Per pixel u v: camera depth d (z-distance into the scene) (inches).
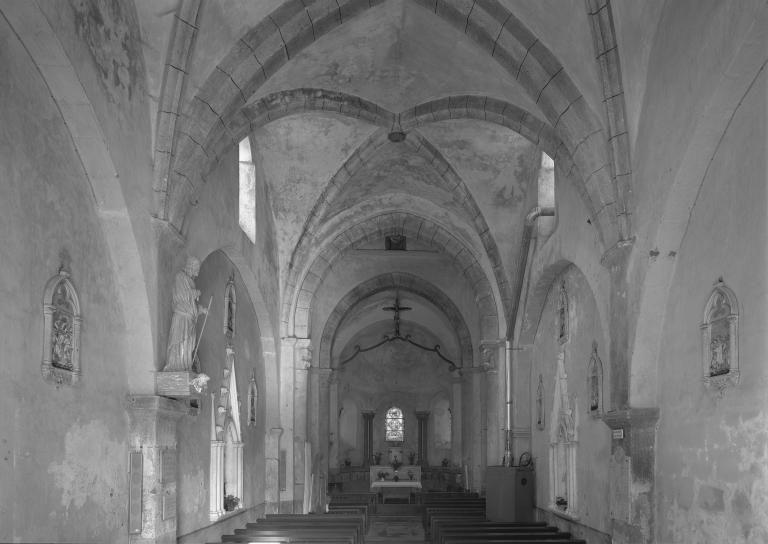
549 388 636.7
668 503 372.5
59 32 282.4
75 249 316.8
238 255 569.9
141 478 354.3
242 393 616.4
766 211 287.9
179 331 386.9
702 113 317.7
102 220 340.5
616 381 414.0
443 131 641.6
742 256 307.3
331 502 938.7
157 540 354.9
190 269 403.2
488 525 590.6
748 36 280.4
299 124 637.9
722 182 326.6
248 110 479.8
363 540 660.1
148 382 361.1
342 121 634.8
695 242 352.2
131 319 358.3
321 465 913.5
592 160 416.2
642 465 390.9
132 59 358.3
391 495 1256.8
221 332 552.4
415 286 1005.2
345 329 1304.1
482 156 664.4
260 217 657.6
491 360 756.6
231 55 409.7
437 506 789.9
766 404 283.9
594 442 505.7
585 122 417.1
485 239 710.5
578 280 552.4
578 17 397.7
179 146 389.7
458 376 1272.1
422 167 716.7
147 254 363.3
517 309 701.9
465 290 987.9
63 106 307.0
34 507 274.4
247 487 631.8
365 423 1546.5
